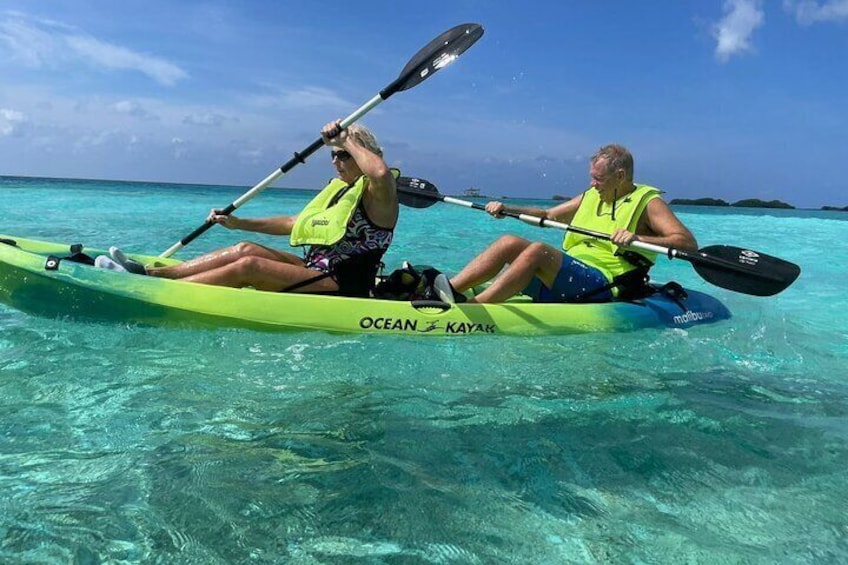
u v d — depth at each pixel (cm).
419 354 338
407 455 224
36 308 369
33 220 1110
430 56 459
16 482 195
